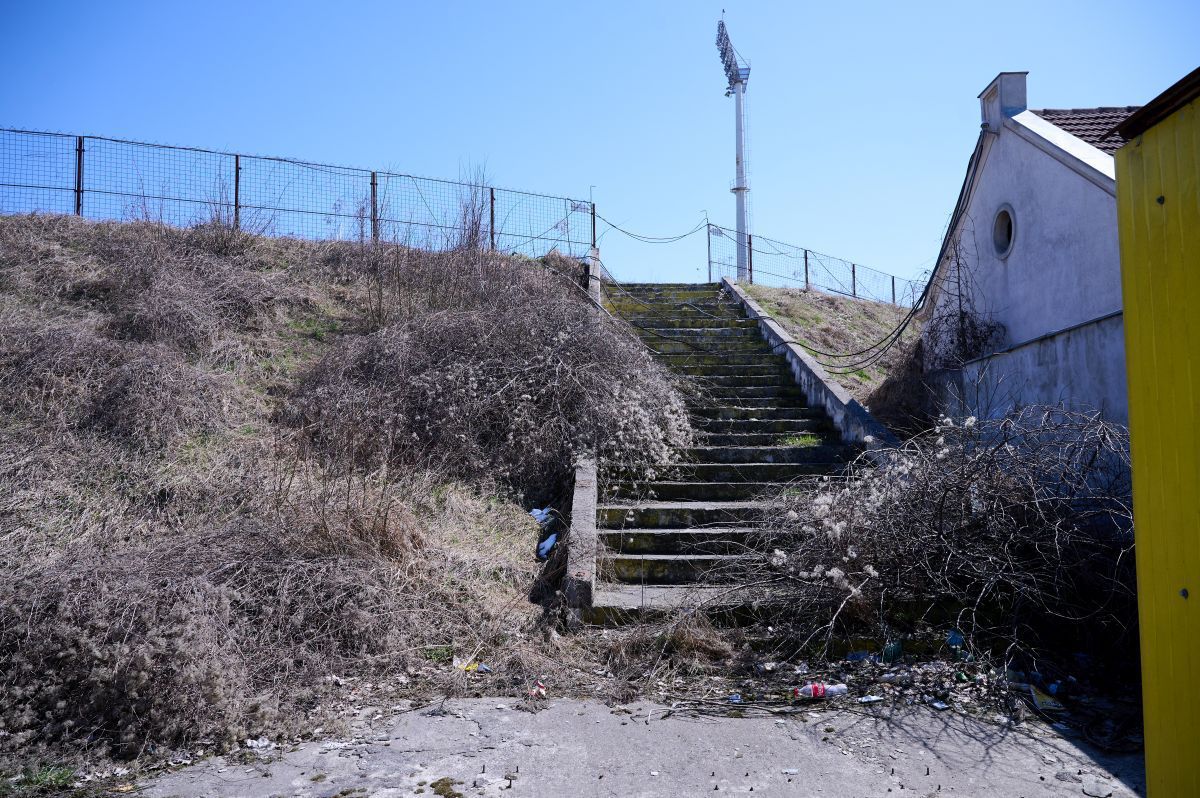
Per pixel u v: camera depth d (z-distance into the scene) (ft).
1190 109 10.36
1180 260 10.53
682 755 14.57
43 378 26.16
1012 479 20.68
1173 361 10.67
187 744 14.65
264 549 19.63
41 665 15.12
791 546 21.95
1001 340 34.22
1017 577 19.17
